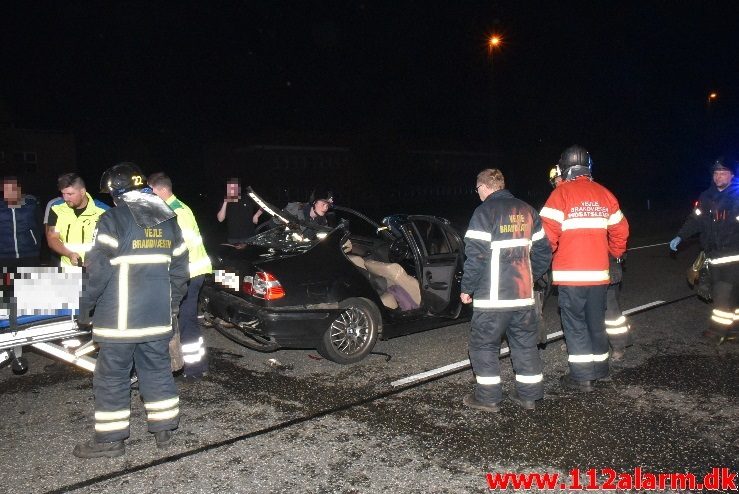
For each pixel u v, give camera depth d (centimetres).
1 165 2680
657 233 1747
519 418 457
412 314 623
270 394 507
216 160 3269
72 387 527
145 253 396
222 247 621
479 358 468
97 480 371
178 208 525
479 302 459
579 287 499
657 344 641
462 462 391
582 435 428
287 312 540
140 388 412
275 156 3150
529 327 464
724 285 630
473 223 453
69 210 522
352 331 584
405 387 523
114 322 390
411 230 667
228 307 568
